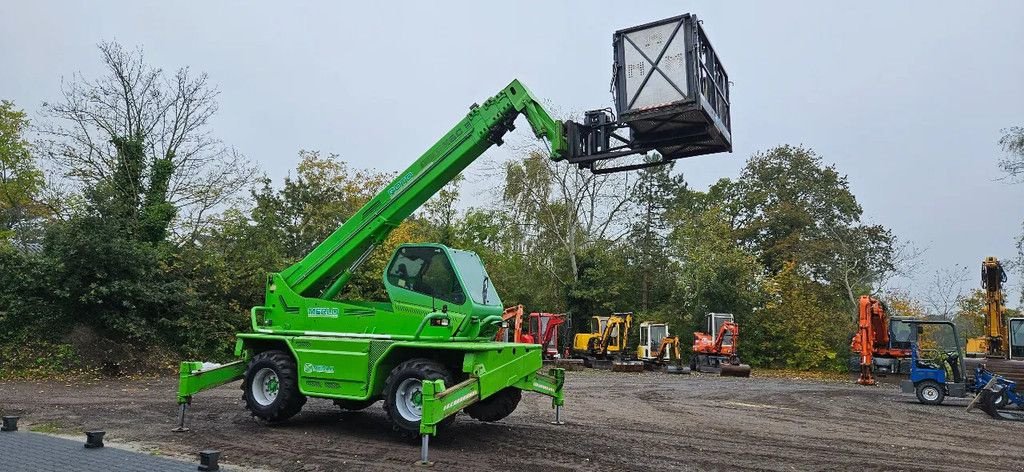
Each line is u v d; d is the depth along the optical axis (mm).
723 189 50656
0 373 15461
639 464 7398
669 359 32750
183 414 8945
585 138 9047
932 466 8016
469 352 8047
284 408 9070
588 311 38219
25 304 17031
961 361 17469
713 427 10820
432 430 7129
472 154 9656
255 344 9961
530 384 9461
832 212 47219
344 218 31234
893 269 40719
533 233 39281
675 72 8070
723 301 36594
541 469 6977
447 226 35781
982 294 38156
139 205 21375
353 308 9211
